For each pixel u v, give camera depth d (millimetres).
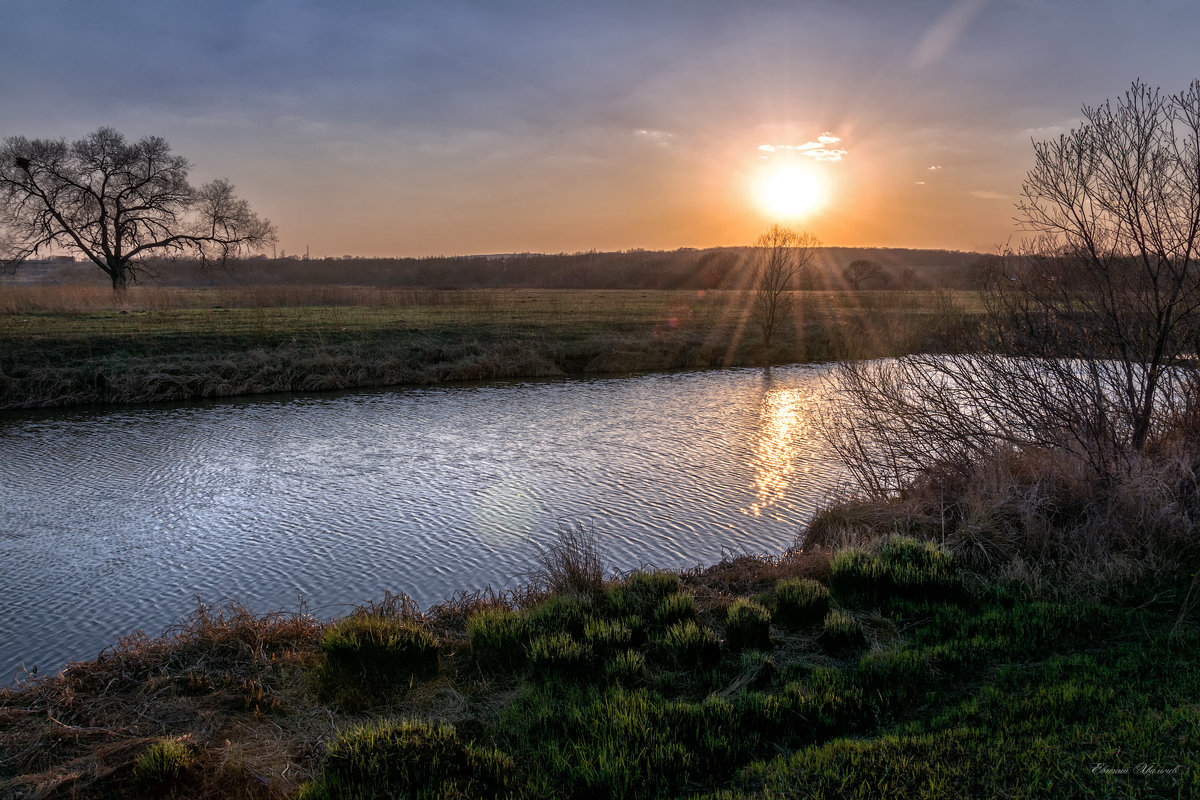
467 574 10852
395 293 55188
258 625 6793
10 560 11453
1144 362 9562
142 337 29953
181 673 5996
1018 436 10648
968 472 10352
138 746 4859
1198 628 6414
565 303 57219
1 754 4801
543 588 8766
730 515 13281
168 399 25438
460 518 13227
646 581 7781
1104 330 9734
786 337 39844
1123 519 8359
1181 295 9477
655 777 4555
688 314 48844
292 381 27641
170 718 5309
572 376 31625
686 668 6125
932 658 6062
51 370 25125
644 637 6715
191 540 12281
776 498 14289
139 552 11781
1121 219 9570
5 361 25719
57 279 84938
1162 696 5277
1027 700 5270
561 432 20297
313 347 30844
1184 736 4695
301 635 6793
